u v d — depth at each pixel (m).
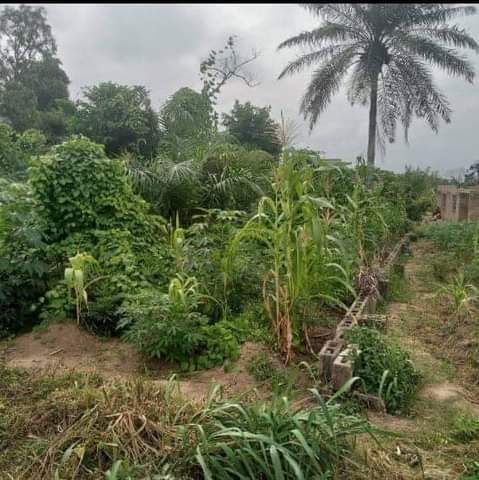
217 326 4.21
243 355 4.00
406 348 4.28
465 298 5.17
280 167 4.09
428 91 17.89
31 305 5.12
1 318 4.93
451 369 3.95
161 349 3.99
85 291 4.76
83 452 2.39
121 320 4.45
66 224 5.63
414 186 16.16
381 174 12.17
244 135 15.45
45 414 2.84
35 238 5.01
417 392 3.51
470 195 13.48
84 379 3.47
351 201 5.98
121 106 10.85
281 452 2.21
